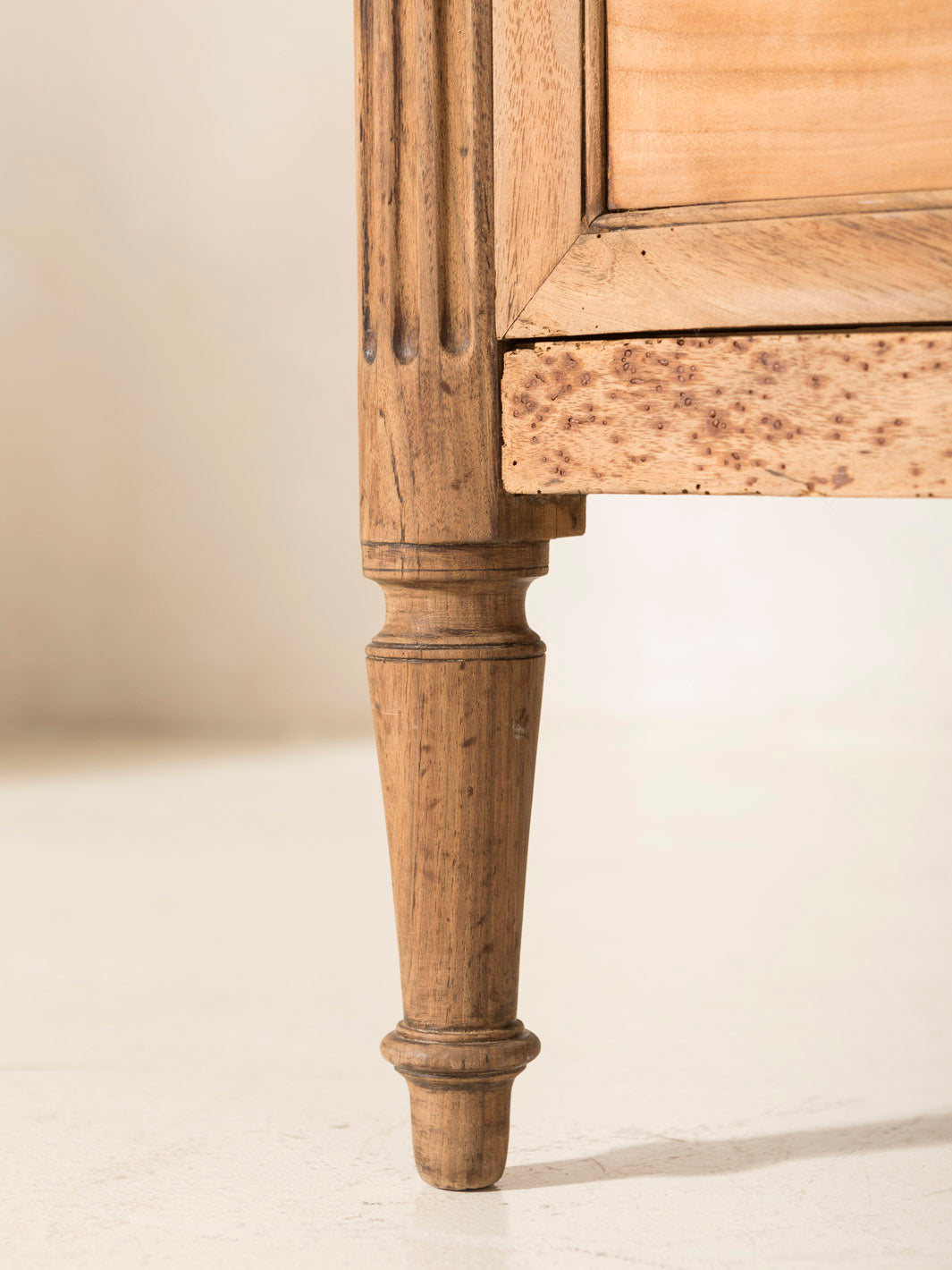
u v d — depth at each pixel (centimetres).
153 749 305
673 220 66
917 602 336
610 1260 66
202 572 355
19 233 353
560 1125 86
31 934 142
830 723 331
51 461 354
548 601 353
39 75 352
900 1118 86
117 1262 67
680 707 351
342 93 348
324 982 122
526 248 69
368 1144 83
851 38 62
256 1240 69
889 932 139
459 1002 74
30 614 357
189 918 150
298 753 298
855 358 62
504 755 72
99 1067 99
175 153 351
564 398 68
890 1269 64
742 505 344
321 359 352
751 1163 79
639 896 159
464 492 71
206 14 349
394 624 74
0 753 300
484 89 69
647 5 66
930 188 61
